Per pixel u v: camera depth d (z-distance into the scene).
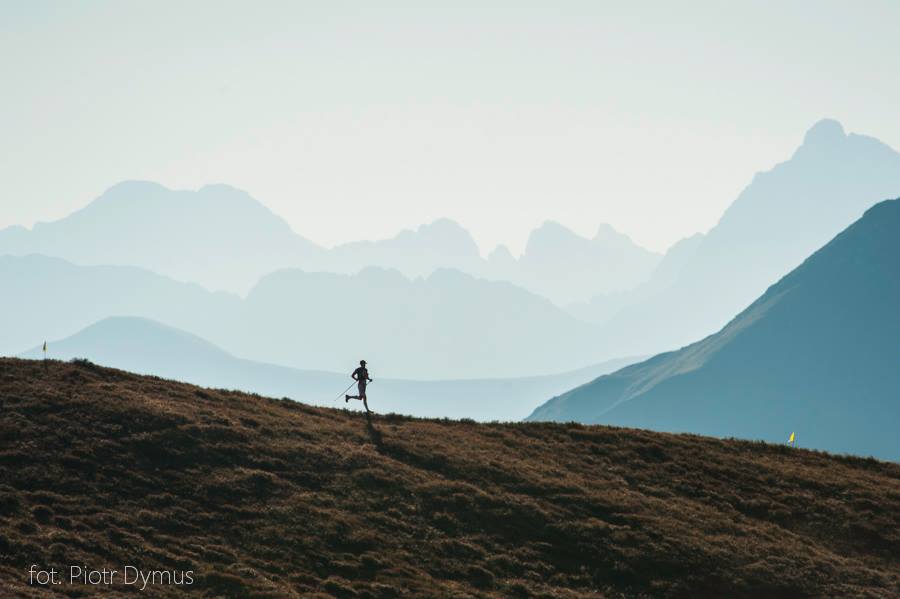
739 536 60.66
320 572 48.66
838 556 59.88
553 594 49.81
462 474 64.50
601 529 58.12
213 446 60.97
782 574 55.25
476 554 53.50
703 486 70.06
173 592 43.81
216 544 49.50
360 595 46.75
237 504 54.22
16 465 53.69
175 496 53.69
